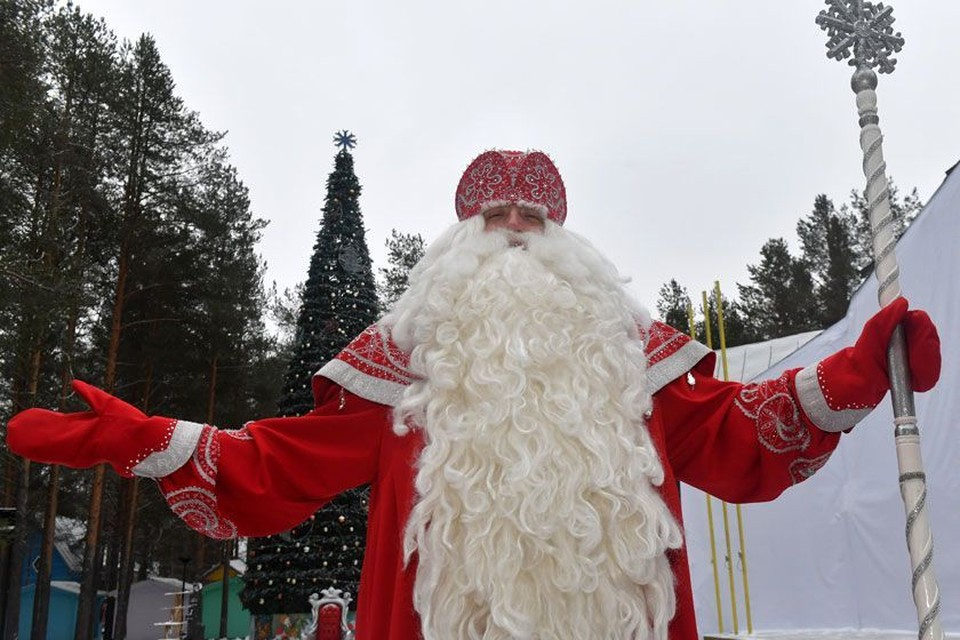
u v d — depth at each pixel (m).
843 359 2.36
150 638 29.08
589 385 2.29
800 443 2.38
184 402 22.81
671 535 2.17
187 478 2.26
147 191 20.77
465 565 2.04
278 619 10.30
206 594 29.34
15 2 14.95
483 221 2.72
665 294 30.53
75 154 18.78
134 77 20.81
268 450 2.34
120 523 24.48
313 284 11.24
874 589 7.07
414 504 2.23
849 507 7.29
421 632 2.10
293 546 10.42
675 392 2.54
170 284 21.16
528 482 2.07
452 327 2.39
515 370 2.23
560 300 2.39
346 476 2.40
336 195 11.70
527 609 1.99
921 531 2.19
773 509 7.97
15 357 15.95
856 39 2.75
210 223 21.41
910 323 2.30
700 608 8.59
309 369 10.71
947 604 5.91
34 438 2.18
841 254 27.56
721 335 8.06
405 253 27.08
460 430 2.19
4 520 17.11
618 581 2.08
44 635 18.66
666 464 2.35
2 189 16.08
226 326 21.75
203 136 21.86
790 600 7.70
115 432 2.22
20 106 14.51
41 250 17.33
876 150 2.60
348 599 9.76
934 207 6.28
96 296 19.11
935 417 6.12
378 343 2.54
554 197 2.80
